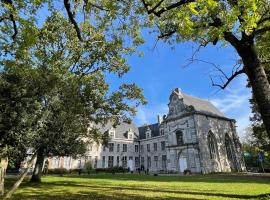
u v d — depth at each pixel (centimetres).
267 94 880
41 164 2428
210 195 1263
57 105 1433
